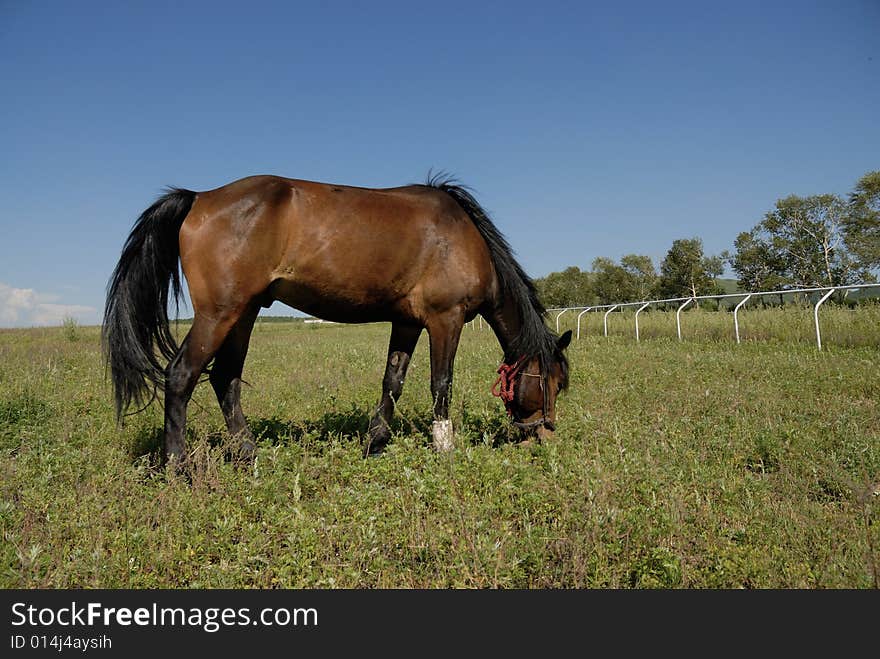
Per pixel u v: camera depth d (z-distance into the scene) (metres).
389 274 4.92
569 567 2.96
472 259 5.23
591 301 81.31
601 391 7.80
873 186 54.41
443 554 3.09
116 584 2.87
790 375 8.48
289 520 3.49
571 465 4.15
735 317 14.84
